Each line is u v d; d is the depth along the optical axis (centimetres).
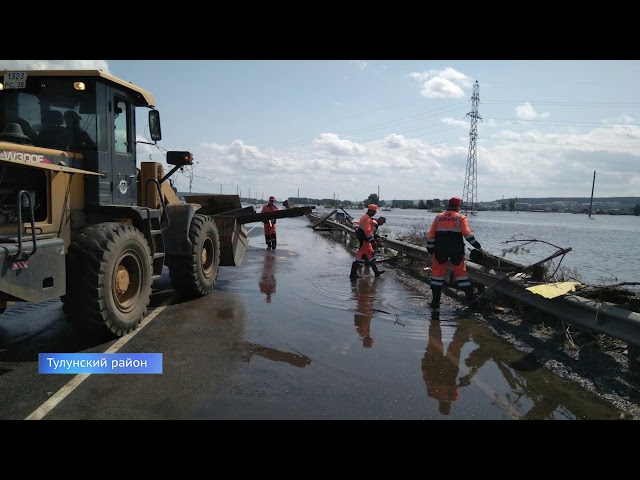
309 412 362
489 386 422
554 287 570
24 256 435
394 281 966
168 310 686
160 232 677
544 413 370
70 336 550
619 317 462
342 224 2214
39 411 357
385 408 373
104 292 510
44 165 466
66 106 580
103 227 539
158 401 376
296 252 1491
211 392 394
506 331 603
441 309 721
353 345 533
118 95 629
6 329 579
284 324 614
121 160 638
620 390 417
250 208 1088
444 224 725
